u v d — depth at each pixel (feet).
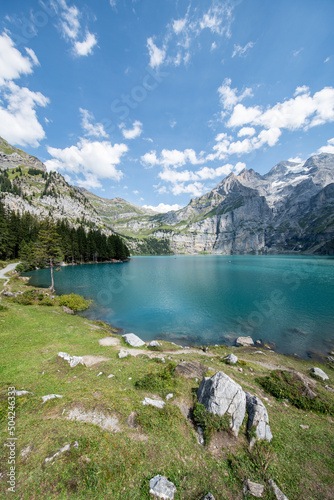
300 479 27.66
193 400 38.73
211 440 31.04
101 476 23.32
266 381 51.65
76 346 65.16
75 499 21.16
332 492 26.61
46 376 43.29
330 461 31.09
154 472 25.25
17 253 294.46
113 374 47.78
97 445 26.35
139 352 67.67
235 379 51.96
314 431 37.29
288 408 43.45
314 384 55.52
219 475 26.53
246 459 29.09
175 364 55.88
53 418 30.17
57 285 192.54
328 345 90.22
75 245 370.94
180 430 31.73
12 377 41.34
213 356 73.82
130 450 26.84
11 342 59.82
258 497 24.49
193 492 24.16
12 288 140.36
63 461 23.82
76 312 124.06
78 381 43.09
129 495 22.39
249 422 34.45
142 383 42.65
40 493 20.93
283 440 33.73
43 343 62.95
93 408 32.27
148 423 31.19
